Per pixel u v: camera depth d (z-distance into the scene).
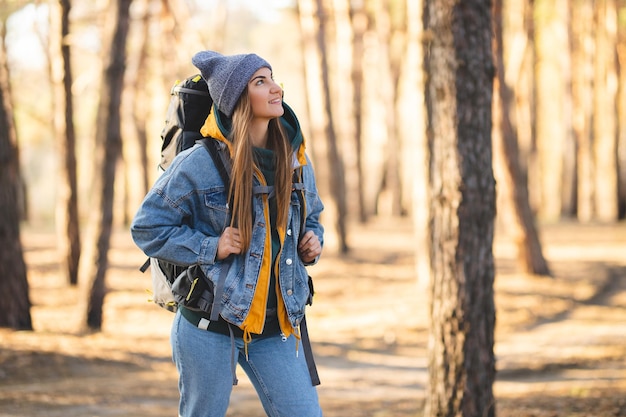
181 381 3.16
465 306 5.29
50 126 27.34
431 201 5.41
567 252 22.28
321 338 13.30
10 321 10.70
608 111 36.94
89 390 8.20
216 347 3.06
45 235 25.69
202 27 30.55
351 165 32.62
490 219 5.30
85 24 21.75
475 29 5.17
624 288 16.88
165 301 3.18
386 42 32.09
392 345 12.79
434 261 5.41
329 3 28.64
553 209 49.47
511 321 13.99
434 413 5.44
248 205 2.99
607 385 8.00
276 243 3.07
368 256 22.36
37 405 7.30
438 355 5.41
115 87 11.95
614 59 36.16
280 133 3.09
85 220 31.53
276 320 3.13
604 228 29.64
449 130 5.23
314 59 22.28
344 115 31.39
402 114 39.88
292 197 3.14
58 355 9.70
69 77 15.24
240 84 2.97
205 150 3.04
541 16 32.97
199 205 3.06
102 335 11.76
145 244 3.02
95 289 12.20
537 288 16.34
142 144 30.83
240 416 7.44
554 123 48.50
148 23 24.53
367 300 16.39
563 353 10.86
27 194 36.53
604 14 37.50
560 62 40.59
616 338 11.74
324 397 8.70
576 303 15.42
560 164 44.50
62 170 15.84
